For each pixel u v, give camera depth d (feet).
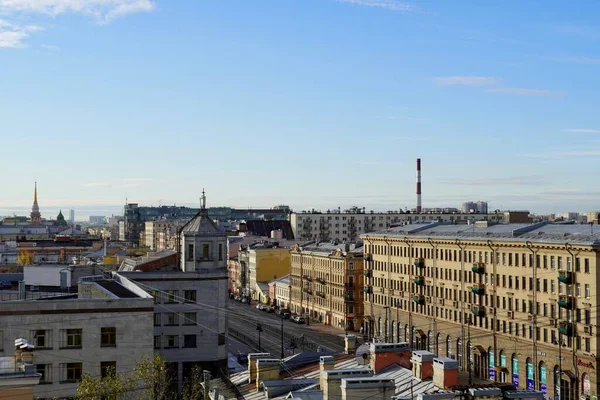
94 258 638.53
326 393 123.13
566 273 327.06
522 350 359.05
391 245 501.97
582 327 319.27
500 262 379.76
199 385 239.30
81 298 228.43
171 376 314.14
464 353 408.46
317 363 172.35
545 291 344.69
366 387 112.57
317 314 616.80
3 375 119.44
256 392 153.48
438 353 439.63
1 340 201.16
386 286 509.76
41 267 331.16
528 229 382.42
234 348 442.91
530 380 353.51
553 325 337.31
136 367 197.88
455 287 421.59
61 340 204.64
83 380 183.83
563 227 364.58
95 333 206.80
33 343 202.90
